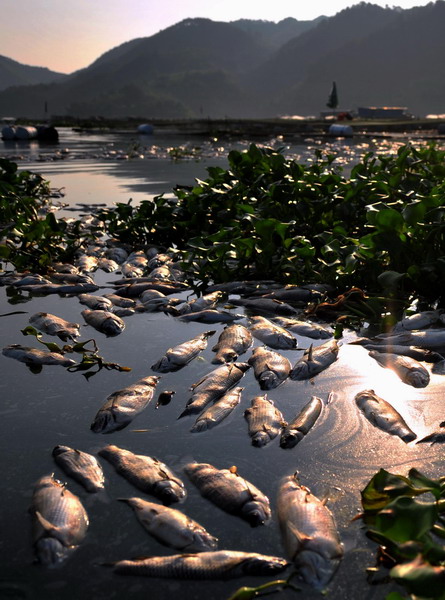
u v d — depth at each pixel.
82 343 4.79
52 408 3.86
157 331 5.34
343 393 4.00
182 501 2.88
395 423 3.52
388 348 4.68
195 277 7.09
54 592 2.35
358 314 5.54
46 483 2.97
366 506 2.67
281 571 2.41
